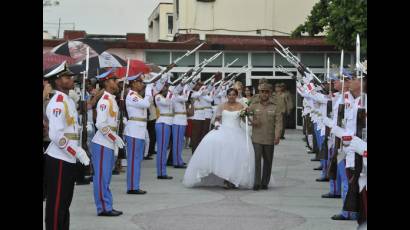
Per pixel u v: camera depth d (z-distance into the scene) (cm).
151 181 1152
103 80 827
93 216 799
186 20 2675
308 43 2394
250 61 2425
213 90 1795
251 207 872
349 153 610
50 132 605
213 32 2684
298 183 1129
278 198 955
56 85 625
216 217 793
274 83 2442
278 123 1048
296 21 2719
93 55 1240
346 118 696
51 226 620
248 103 1123
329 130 916
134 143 981
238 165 1044
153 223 753
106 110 789
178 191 1027
